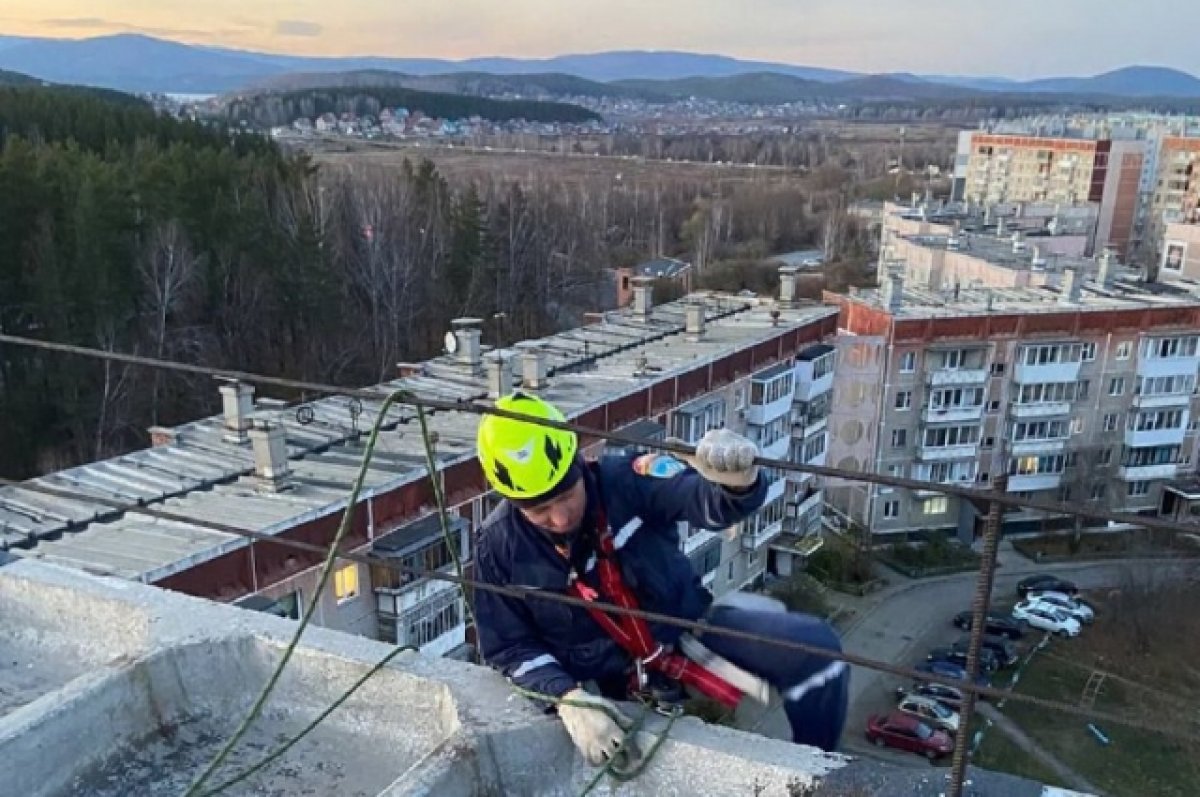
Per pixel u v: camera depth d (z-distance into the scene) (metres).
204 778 2.31
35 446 27.52
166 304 29.66
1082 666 23.78
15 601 3.16
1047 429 31.36
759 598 2.91
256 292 33.34
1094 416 31.80
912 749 20.22
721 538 24.11
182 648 2.71
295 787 2.47
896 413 29.94
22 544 12.70
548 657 2.50
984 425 31.00
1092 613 26.05
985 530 1.97
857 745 20.70
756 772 2.24
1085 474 31.69
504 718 2.42
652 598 2.53
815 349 27.44
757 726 15.09
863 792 2.14
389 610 14.80
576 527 2.43
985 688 2.01
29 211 28.47
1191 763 19.78
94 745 2.52
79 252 27.67
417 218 40.34
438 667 2.65
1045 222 49.88
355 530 14.52
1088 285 34.44
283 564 13.45
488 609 2.54
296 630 2.77
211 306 33.16
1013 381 30.73
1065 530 31.78
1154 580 26.88
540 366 20.25
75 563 11.97
